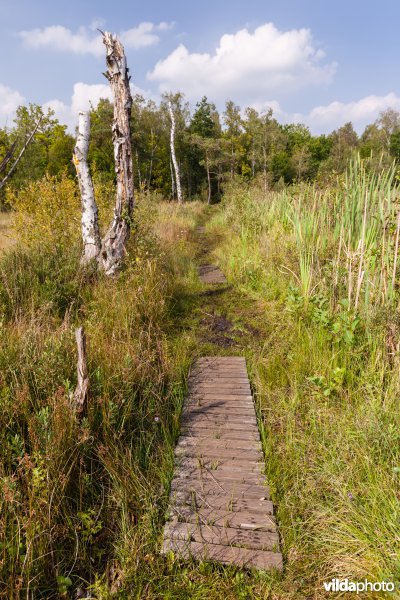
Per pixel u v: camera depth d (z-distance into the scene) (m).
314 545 2.15
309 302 4.80
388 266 3.75
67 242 6.74
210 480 2.62
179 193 26.05
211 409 3.48
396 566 1.89
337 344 3.86
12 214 7.87
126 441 2.90
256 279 7.15
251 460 2.81
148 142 33.25
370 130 53.44
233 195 15.08
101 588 1.90
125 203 6.23
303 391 3.50
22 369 2.92
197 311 6.12
